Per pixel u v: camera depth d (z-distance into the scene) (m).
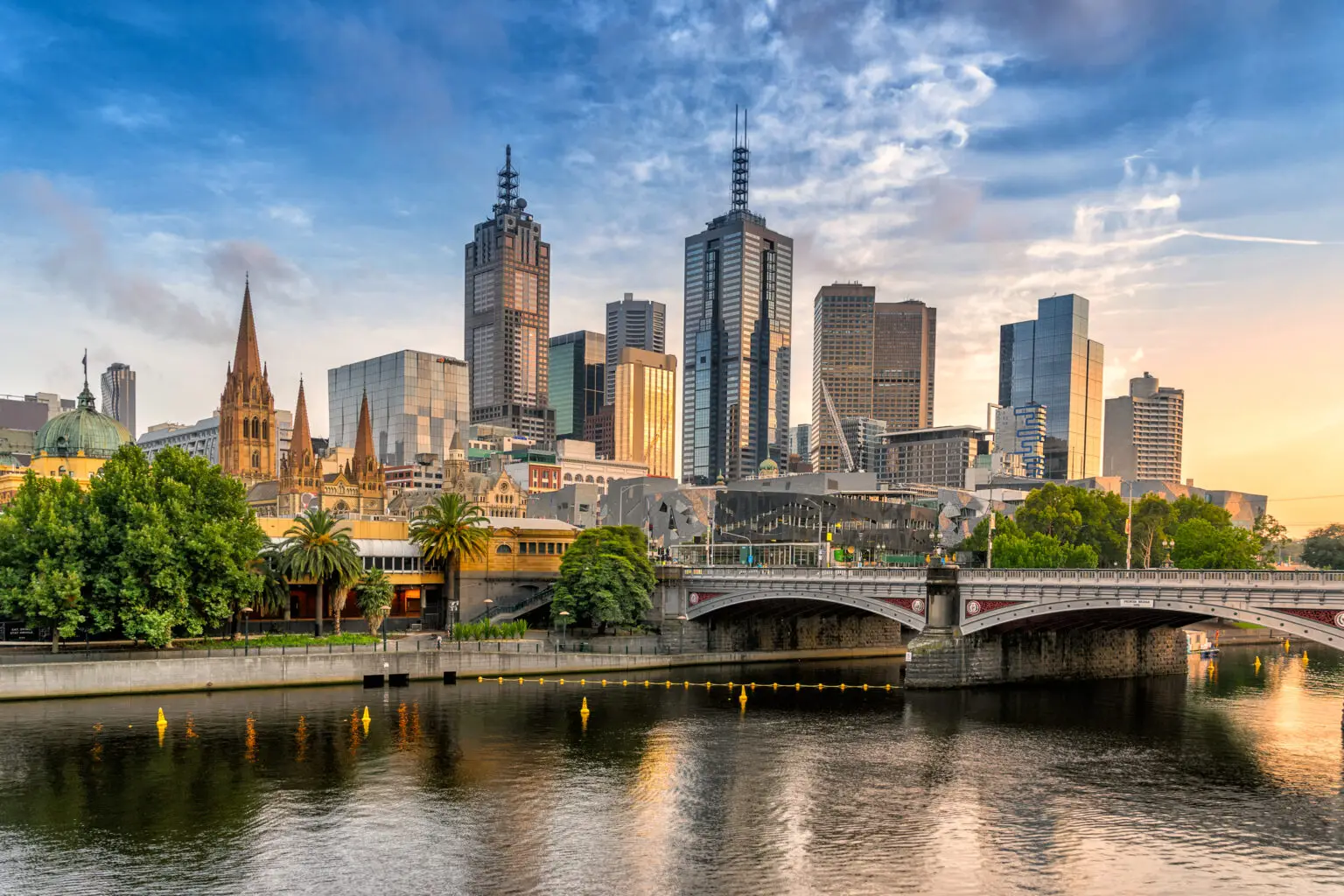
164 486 100.50
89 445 156.12
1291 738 85.62
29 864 52.91
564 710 94.25
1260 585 83.75
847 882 52.12
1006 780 71.62
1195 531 168.50
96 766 70.69
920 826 61.19
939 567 109.06
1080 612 103.12
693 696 104.31
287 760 73.25
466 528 130.62
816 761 76.44
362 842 57.06
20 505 99.19
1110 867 54.47
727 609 132.62
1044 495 179.88
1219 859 55.78
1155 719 93.44
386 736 81.44
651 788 68.69
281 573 111.00
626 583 128.12
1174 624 115.00
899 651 148.38
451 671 110.00
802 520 186.38
